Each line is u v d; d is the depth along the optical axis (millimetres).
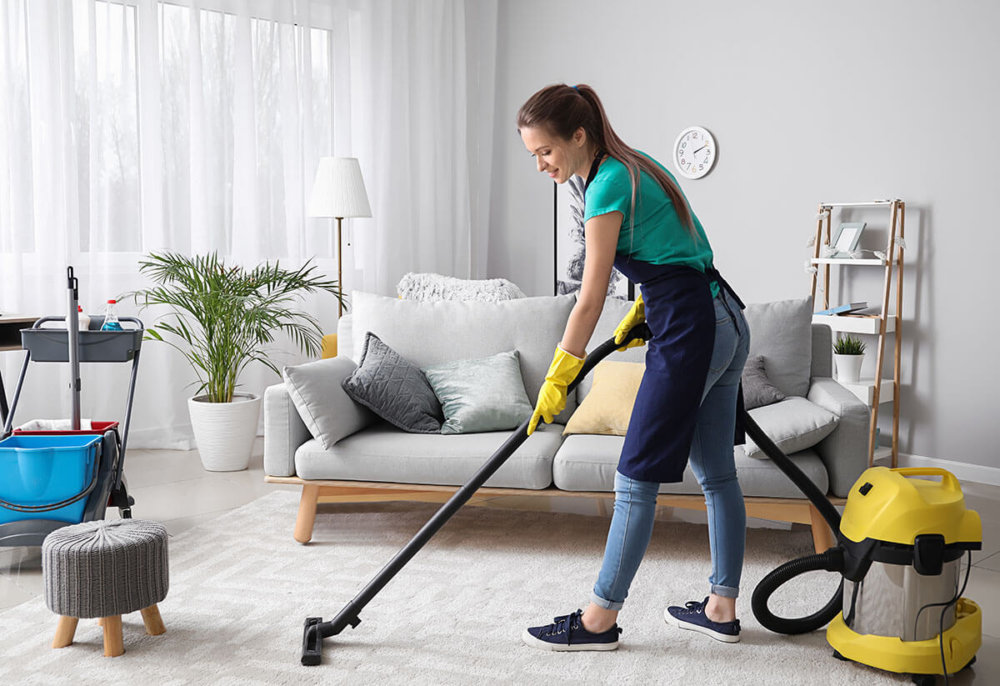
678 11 4785
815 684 1986
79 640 2209
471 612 2379
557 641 2150
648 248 2006
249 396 4113
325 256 4957
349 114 4996
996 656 2160
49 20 3889
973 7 3803
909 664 1962
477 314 3328
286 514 3279
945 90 3900
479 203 5758
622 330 2121
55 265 4000
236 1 4492
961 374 3932
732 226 4645
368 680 2004
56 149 3955
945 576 1974
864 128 4152
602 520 3217
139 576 2125
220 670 2051
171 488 3637
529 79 5516
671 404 1999
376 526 3143
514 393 3061
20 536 2648
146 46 4207
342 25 4949
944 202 3932
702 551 2865
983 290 3846
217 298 3883
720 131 4656
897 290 4039
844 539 2104
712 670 2053
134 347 3014
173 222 4352
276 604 2434
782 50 4402
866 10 4117
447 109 5453
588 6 5180
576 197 5336
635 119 5020
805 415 2645
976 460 3918
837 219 4266
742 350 2127
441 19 5383
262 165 4645
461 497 2127
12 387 3930
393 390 2992
